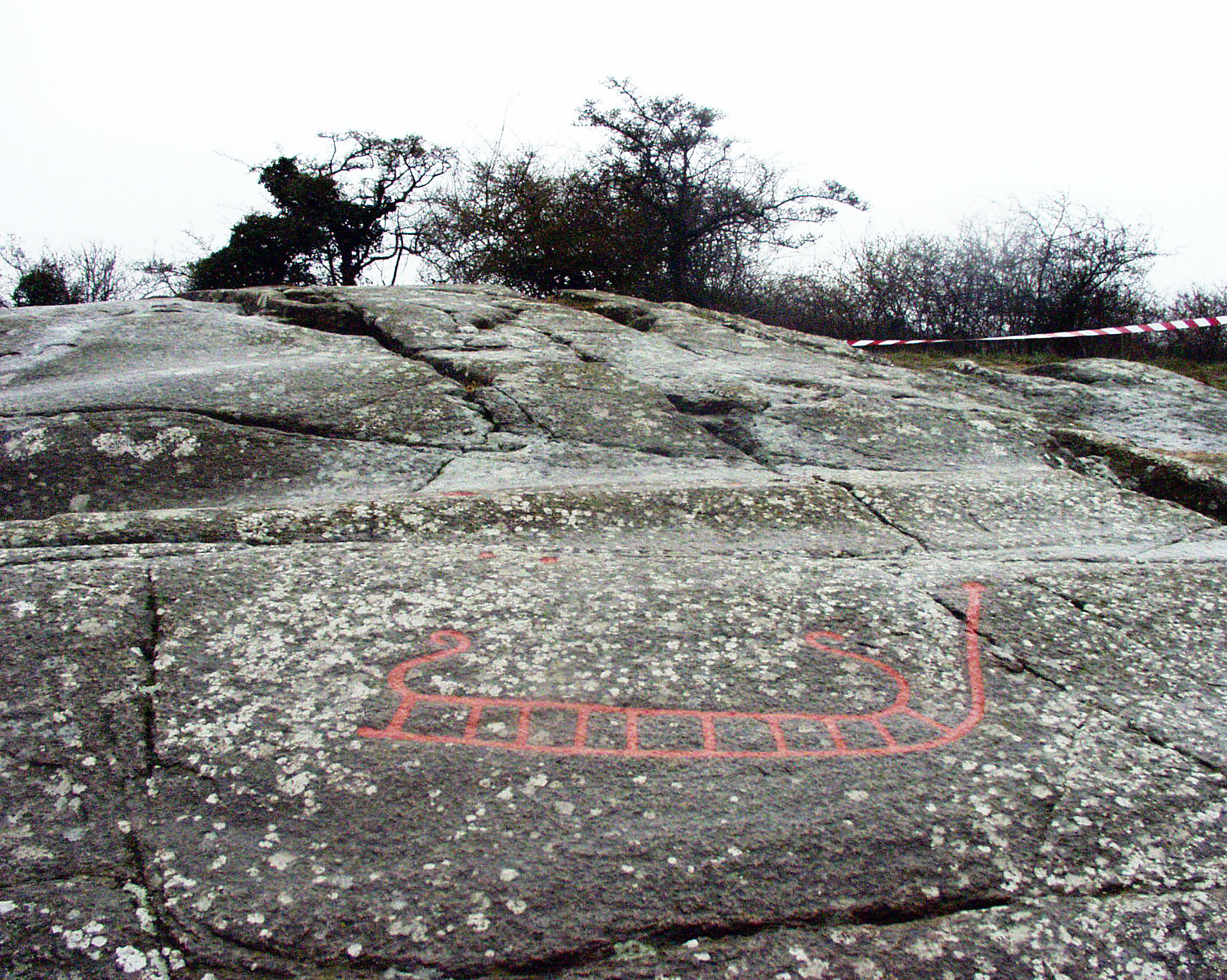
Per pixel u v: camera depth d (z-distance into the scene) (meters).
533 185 17.86
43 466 3.56
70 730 1.83
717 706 2.00
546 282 17.59
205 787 1.73
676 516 3.11
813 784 1.80
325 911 1.51
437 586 2.40
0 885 1.52
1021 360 10.88
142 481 3.51
